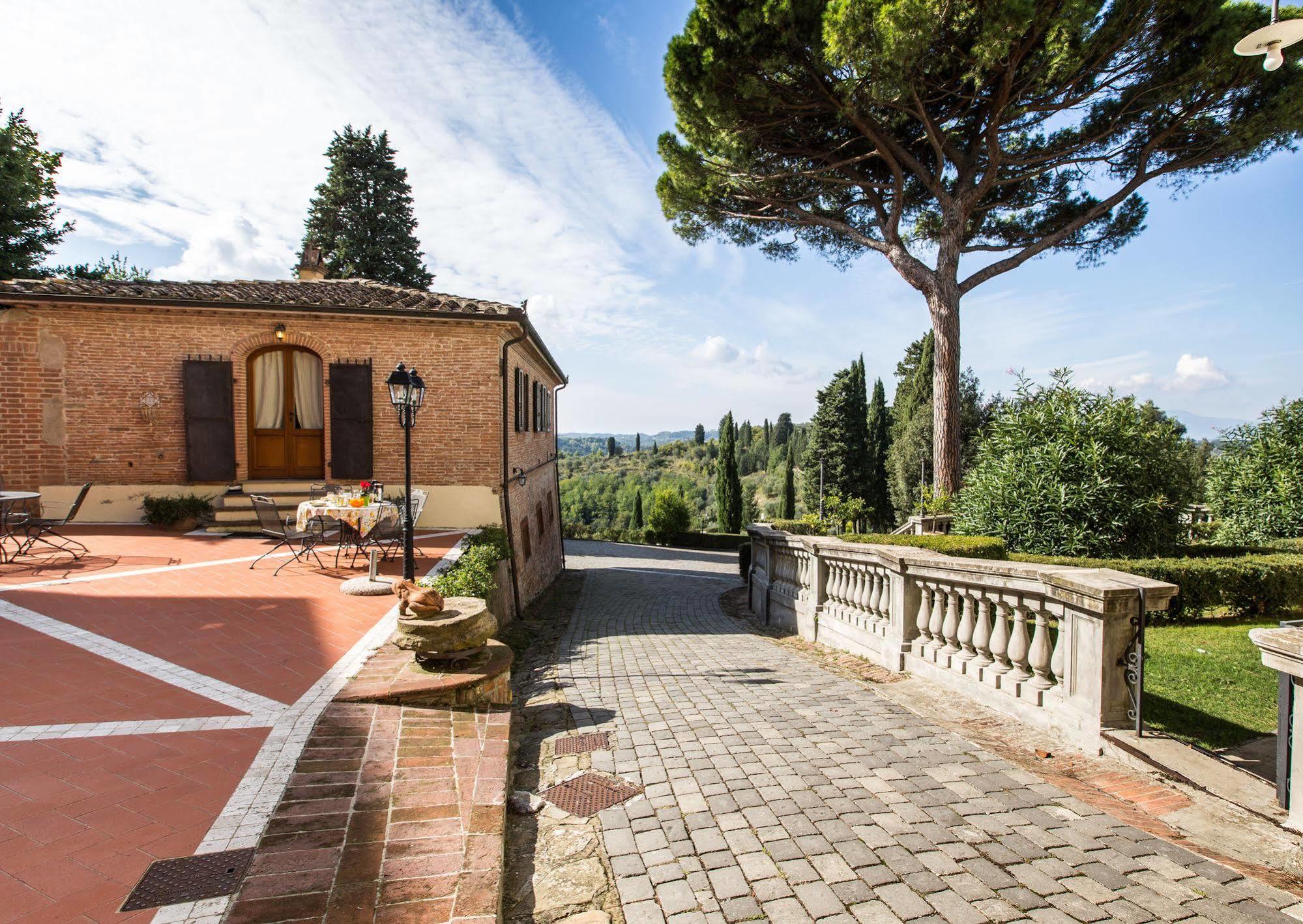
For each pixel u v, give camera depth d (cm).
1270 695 503
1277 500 1192
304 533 839
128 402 1141
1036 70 1159
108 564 812
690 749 416
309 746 362
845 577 786
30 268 2027
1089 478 994
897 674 612
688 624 1095
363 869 255
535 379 1745
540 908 254
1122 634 388
